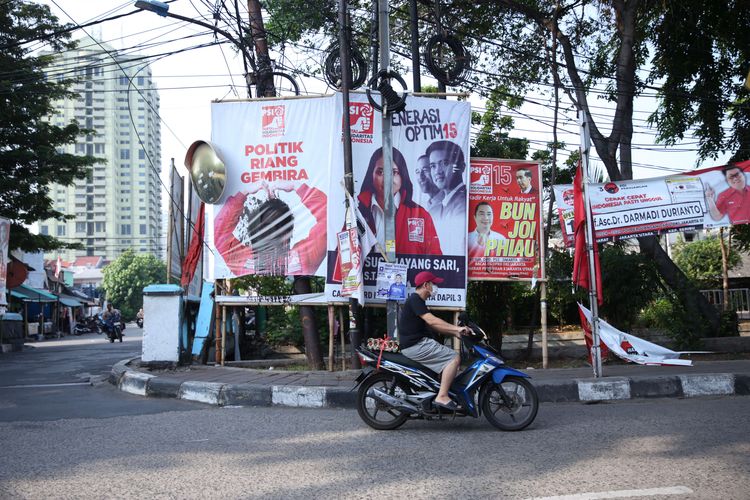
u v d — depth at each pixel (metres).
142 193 117.56
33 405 8.56
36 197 23.39
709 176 12.05
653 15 16.45
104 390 10.16
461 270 10.94
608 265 12.76
